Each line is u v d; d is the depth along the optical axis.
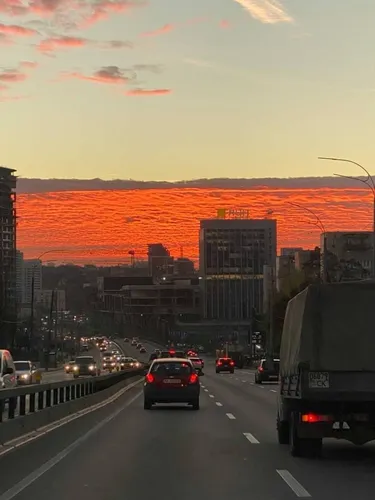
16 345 126.56
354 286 15.42
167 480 12.50
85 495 11.12
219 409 30.19
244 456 15.60
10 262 143.12
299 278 98.25
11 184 147.25
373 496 11.01
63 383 21.44
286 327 17.59
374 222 46.25
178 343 186.00
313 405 14.68
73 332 186.38
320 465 14.30
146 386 29.89
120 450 16.55
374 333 15.27
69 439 18.02
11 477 12.21
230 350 127.00
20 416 15.18
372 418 14.54
